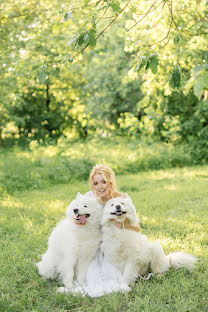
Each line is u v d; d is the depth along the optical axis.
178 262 4.02
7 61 7.88
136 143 14.89
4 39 8.17
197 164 13.66
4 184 9.50
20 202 7.93
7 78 8.08
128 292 3.48
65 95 13.05
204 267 4.02
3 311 3.19
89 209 3.71
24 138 18.91
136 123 14.26
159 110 13.13
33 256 4.55
